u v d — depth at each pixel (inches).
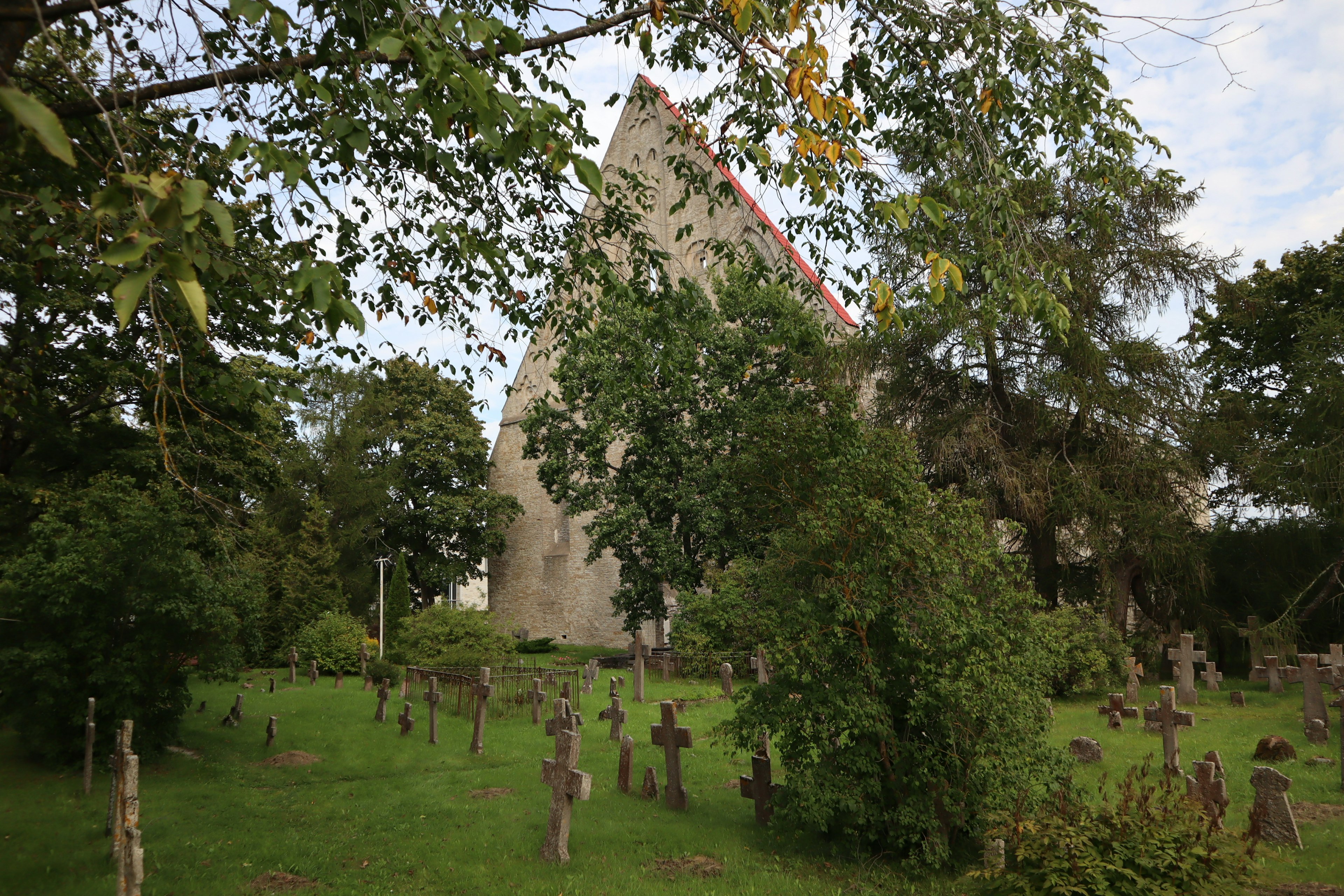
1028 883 251.3
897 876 314.3
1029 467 925.2
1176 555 899.4
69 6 183.2
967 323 887.7
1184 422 947.3
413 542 1718.8
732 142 288.2
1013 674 315.3
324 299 167.3
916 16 325.1
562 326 413.1
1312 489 911.0
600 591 1598.2
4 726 603.2
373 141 308.0
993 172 348.5
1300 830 354.9
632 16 267.1
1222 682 928.3
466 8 287.1
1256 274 1186.6
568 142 199.5
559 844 335.9
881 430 384.8
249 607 592.7
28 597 498.3
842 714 323.6
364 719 738.2
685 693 877.8
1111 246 919.0
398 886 310.3
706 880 311.0
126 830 281.0
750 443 411.2
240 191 300.7
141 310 457.1
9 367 434.9
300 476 1568.7
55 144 95.3
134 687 505.0
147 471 719.1
